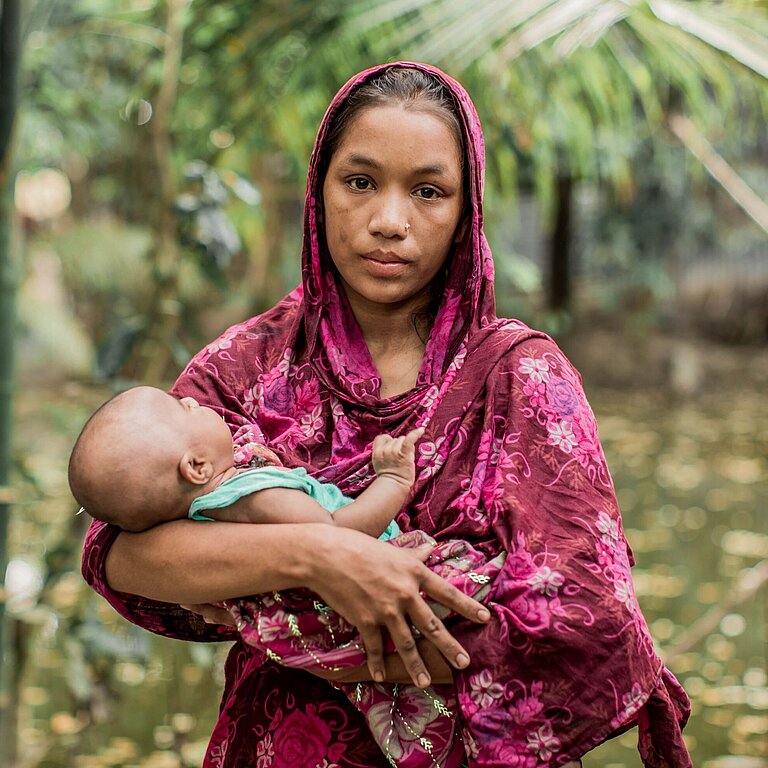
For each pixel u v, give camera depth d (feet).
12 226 8.86
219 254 10.05
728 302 40.88
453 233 5.52
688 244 39.86
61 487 24.77
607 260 39.09
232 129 11.10
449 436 5.34
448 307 5.57
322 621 4.98
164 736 12.68
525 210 40.22
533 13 7.99
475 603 4.93
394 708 5.13
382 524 5.05
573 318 40.11
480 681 4.90
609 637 4.94
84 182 31.78
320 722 5.29
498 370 5.41
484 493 5.23
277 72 10.76
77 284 28.84
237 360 5.81
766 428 33.78
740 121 14.17
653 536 22.35
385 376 5.64
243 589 4.96
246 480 5.08
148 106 12.77
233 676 5.80
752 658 15.80
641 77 10.59
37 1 10.16
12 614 9.95
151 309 10.29
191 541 5.04
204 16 10.68
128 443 5.06
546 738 4.87
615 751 12.92
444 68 8.30
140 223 26.76
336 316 5.68
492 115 10.42
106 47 15.65
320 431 5.52
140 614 5.71
